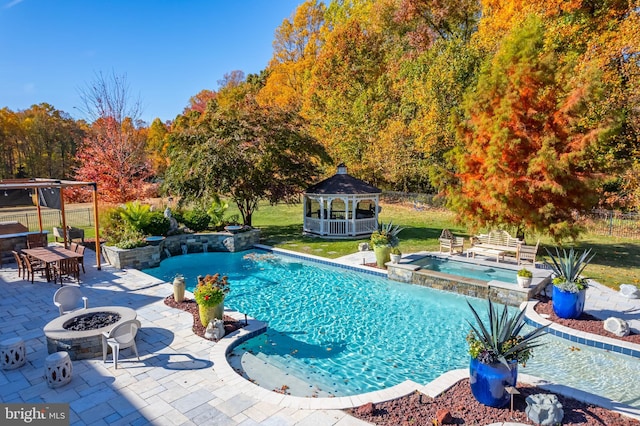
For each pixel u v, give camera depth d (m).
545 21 19.53
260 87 52.66
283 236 20.52
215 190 18.08
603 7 19.41
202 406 5.52
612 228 19.75
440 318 9.86
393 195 32.66
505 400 5.19
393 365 7.47
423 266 13.80
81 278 12.59
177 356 7.18
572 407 5.23
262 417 5.22
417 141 27.86
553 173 12.87
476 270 13.26
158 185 25.73
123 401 5.66
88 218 25.61
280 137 19.75
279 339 8.66
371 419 5.08
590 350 7.82
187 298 10.52
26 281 12.17
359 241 18.89
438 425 4.79
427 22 34.41
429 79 26.94
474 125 15.23
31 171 46.16
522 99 13.87
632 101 18.05
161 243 16.19
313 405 5.48
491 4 24.70
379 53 36.56
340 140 33.47
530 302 10.05
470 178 15.24
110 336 6.53
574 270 9.08
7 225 16.39
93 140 24.69
